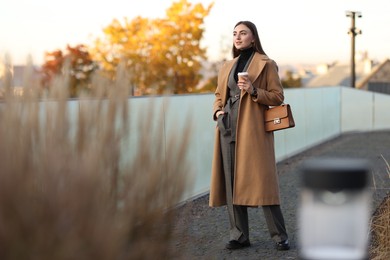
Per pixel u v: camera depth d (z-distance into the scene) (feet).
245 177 15.11
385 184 25.55
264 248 15.96
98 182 6.52
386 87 223.10
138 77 86.22
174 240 7.68
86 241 6.14
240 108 15.15
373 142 51.85
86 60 79.71
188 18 92.84
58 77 7.59
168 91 8.34
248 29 15.26
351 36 137.90
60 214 6.20
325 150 45.14
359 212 4.44
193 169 7.76
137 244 6.95
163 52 91.91
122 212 6.93
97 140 7.07
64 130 6.97
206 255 9.75
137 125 7.45
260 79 15.06
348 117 64.59
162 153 7.45
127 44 89.81
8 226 5.95
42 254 5.99
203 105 26.22
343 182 4.37
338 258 4.44
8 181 6.05
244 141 15.07
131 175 7.10
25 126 6.88
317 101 50.96
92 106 7.27
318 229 4.48
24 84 7.16
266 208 15.48
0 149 6.31
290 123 14.87
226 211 21.22
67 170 6.49
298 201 23.27
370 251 14.96
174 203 7.43
